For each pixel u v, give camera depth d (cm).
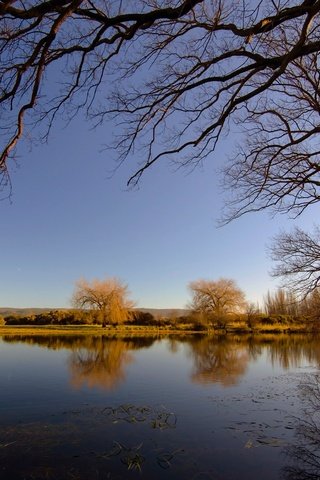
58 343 3534
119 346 3381
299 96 716
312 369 2167
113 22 377
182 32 461
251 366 2280
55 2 335
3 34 402
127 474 768
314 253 1239
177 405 1288
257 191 787
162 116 546
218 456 862
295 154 737
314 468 804
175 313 6184
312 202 842
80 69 440
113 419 1116
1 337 4156
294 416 1168
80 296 5581
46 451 873
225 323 5678
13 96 411
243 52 451
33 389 1508
